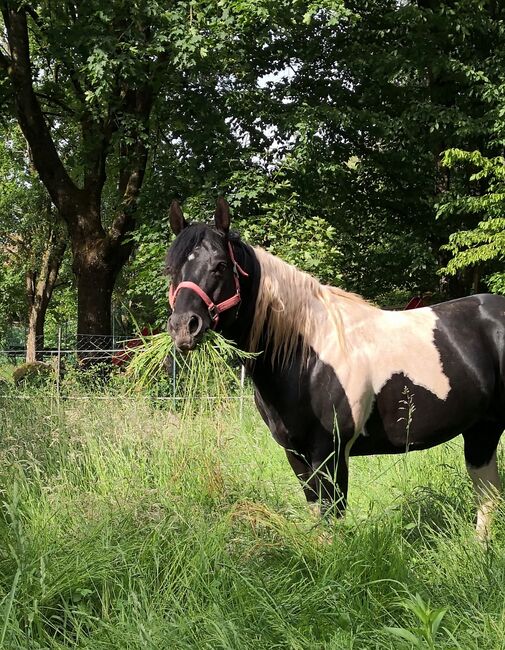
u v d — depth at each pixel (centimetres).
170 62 1238
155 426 561
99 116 1385
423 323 418
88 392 798
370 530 352
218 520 366
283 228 1209
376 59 1430
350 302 410
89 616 289
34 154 1409
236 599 299
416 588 319
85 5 1218
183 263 366
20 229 2425
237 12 1202
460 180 1584
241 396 672
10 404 661
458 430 420
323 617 293
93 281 1429
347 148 1508
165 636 269
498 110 1366
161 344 407
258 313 379
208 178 1294
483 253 1209
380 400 397
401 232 1566
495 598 309
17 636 275
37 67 1700
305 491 391
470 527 389
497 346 420
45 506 413
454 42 1496
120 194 1483
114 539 353
